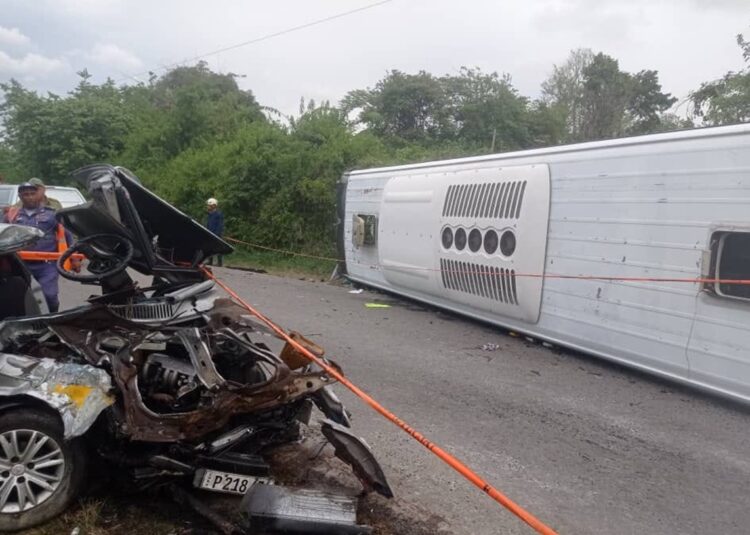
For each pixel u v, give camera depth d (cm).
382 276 1295
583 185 812
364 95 3244
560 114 3341
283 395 392
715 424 618
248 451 409
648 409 656
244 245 2031
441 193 1071
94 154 3045
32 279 498
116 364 388
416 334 964
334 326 993
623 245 759
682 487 479
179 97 2731
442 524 402
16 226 454
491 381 731
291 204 1956
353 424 569
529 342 938
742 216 632
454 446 532
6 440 369
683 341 696
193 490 412
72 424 359
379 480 393
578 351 841
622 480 486
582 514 429
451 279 1051
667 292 711
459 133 3109
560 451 537
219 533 370
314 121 2116
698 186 674
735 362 648
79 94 3322
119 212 417
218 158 2178
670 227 704
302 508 372
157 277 458
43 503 370
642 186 735
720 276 664
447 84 3200
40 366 380
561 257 848
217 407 379
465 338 951
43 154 3044
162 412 398
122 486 414
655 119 3925
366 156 1969
